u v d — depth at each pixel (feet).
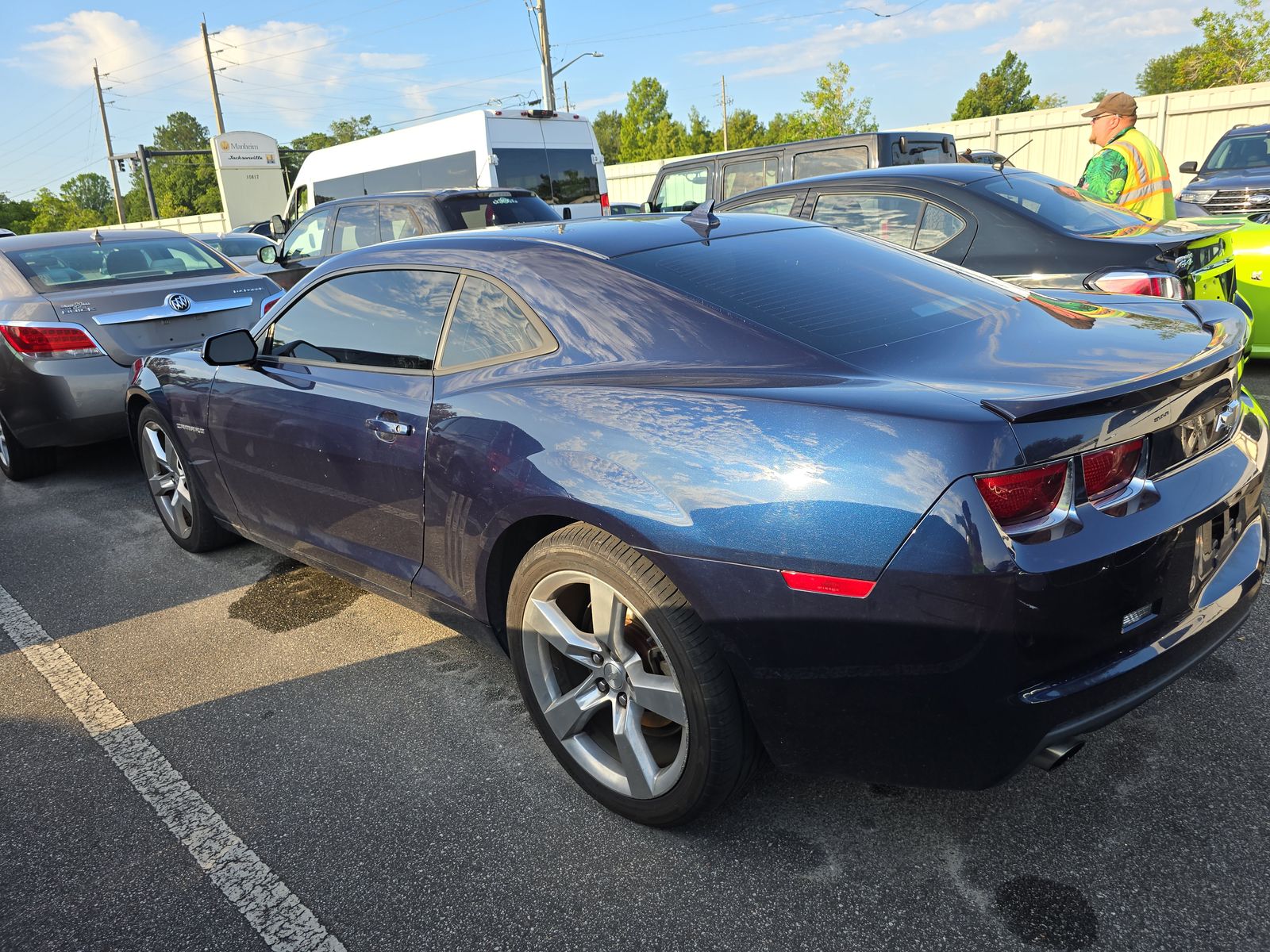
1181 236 14.14
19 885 7.16
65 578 13.67
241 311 19.25
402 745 8.75
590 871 6.88
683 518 6.21
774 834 7.12
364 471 9.09
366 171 41.52
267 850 7.38
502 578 8.18
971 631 5.45
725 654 6.29
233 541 14.46
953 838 6.93
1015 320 7.53
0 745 9.20
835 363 6.55
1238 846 6.61
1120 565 5.65
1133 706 5.93
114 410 17.61
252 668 10.46
